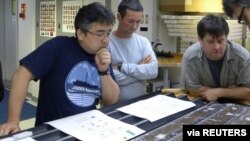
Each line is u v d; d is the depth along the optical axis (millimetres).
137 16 1881
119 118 1156
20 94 1274
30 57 1311
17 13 4855
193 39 3383
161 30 3715
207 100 1432
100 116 1169
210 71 1677
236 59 1601
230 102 1469
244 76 1610
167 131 1028
